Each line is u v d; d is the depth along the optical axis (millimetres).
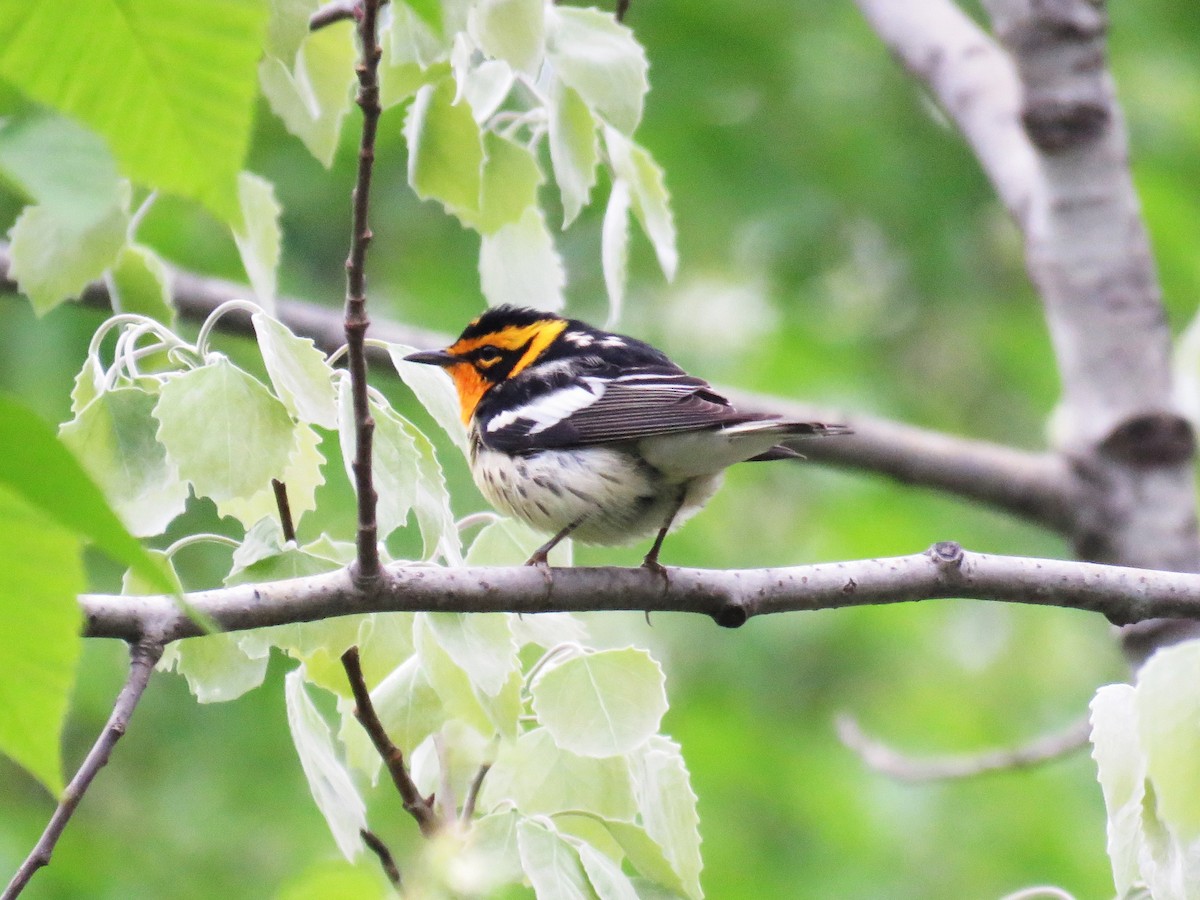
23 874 5340
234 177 2865
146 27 2760
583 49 6973
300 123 7297
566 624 7340
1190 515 10930
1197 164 16453
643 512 8703
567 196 6996
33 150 2771
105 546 2621
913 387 17281
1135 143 16531
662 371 9273
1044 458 11750
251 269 7348
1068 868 13562
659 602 7074
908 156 16172
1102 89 11172
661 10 15828
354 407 5953
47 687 3115
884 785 14398
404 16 6672
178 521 13688
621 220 7293
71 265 6695
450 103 6910
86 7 2730
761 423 8070
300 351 6359
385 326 11727
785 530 16484
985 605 16656
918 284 17031
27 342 13766
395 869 6660
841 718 11383
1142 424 10953
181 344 6469
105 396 6262
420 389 7223
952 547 7336
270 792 13289
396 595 6414
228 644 6586
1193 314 15758
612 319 7270
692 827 6625
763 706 15641
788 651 15984
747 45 15742
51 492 2531
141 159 2852
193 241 13641
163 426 6043
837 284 17516
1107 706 6141
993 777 14523
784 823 14195
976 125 12078
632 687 6559
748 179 15781
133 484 6223
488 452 8836
